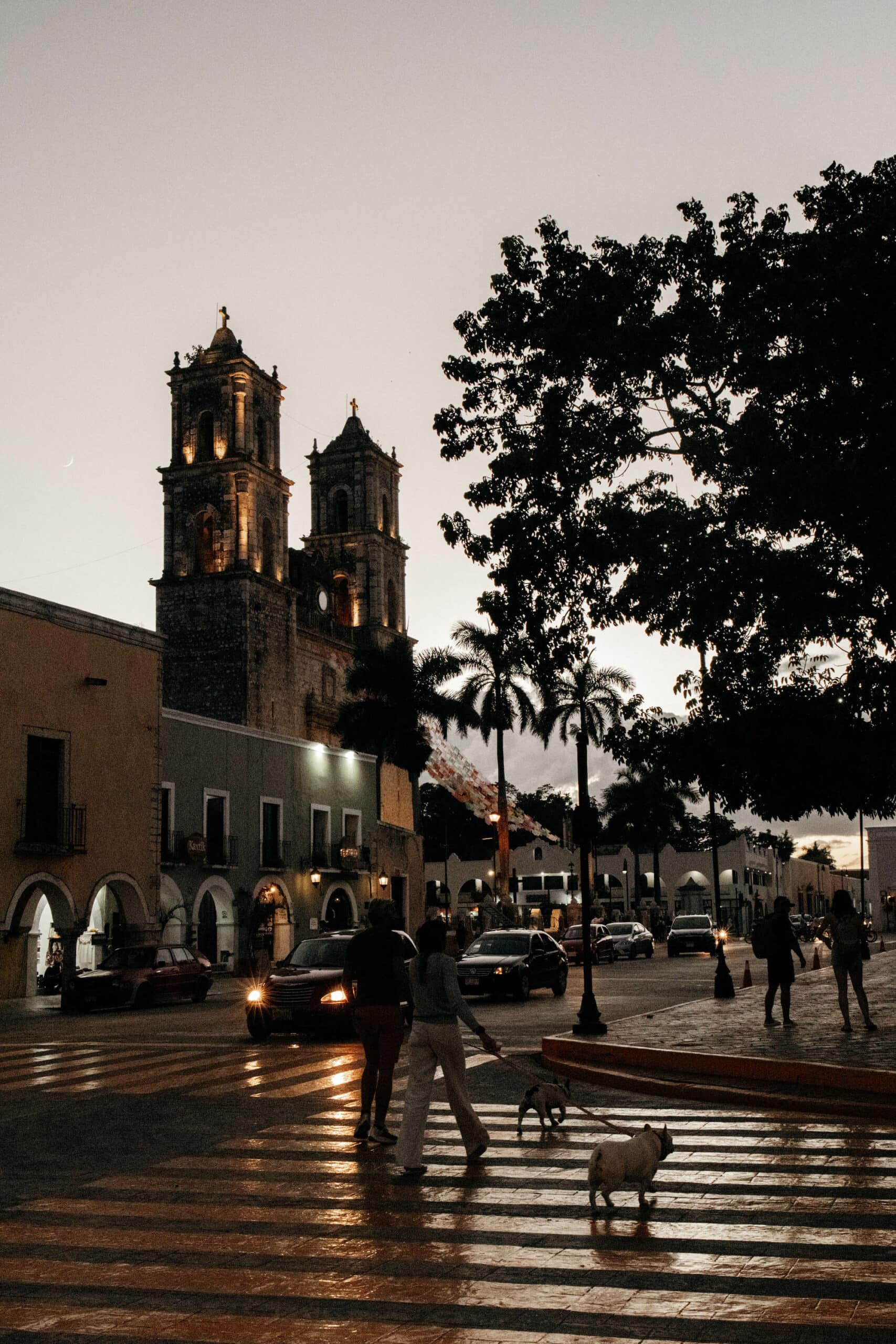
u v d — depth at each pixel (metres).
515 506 21.22
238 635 72.12
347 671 80.50
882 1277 6.32
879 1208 7.86
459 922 53.28
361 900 58.66
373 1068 10.54
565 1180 8.89
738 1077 13.61
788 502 17.89
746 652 19.47
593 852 108.00
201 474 74.81
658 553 19.48
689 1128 11.05
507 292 21.30
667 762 20.02
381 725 62.75
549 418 20.88
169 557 74.88
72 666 38.97
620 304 20.14
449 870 110.69
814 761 18.91
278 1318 5.84
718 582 18.72
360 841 59.09
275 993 20.44
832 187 18.97
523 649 21.64
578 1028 18.19
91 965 40.56
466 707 61.41
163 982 30.94
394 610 89.19
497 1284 6.34
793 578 18.25
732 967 44.94
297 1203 8.27
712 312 19.89
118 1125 11.77
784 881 128.75
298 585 81.00
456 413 21.62
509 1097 13.38
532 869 109.00
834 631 18.64
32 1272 6.70
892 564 17.56
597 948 46.94
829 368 18.19
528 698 59.72
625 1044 16.09
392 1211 7.98
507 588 21.22
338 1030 20.45
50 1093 14.25
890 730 18.78
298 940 52.97
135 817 41.31
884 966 40.41
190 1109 12.71
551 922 83.44
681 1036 17.30
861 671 18.84
